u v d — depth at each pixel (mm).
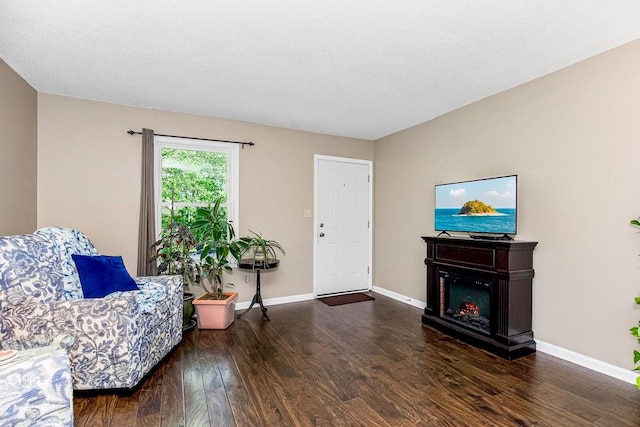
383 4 1764
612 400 1979
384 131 4445
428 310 3375
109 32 2039
